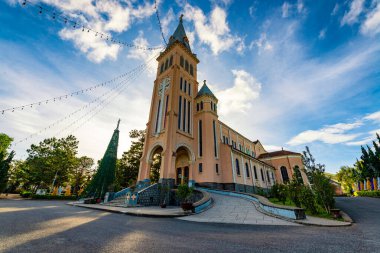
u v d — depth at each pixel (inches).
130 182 1255.5
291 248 192.5
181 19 1612.9
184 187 603.8
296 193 608.1
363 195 1330.0
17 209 499.8
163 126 1054.4
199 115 1232.8
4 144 1632.6
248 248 192.1
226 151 1138.0
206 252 176.4
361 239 235.5
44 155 1459.2
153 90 1280.8
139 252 172.2
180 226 328.5
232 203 640.4
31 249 168.7
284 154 1722.4
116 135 1268.5
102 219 383.6
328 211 487.8
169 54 1336.1
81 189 1879.9
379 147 1380.4
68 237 219.6
